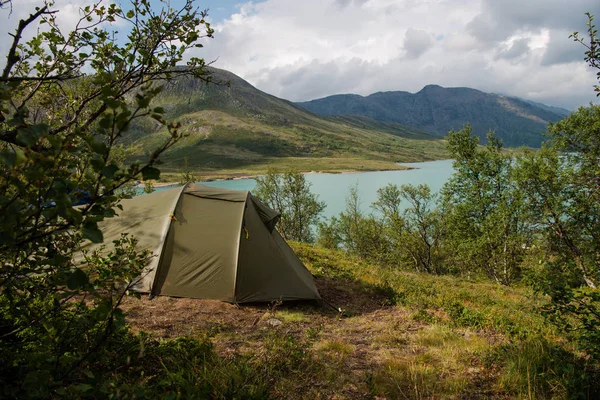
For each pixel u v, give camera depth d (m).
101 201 1.84
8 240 1.64
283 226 47.03
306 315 8.15
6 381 2.70
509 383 5.23
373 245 37.97
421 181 148.75
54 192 1.71
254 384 4.52
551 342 6.55
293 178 47.00
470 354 6.40
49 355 2.48
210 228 8.70
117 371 3.82
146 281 7.96
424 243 35.53
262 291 8.45
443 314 9.20
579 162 21.02
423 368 5.65
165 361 4.64
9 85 1.71
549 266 5.06
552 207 20.02
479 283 19.05
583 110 21.48
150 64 2.88
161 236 8.38
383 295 10.69
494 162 28.39
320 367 5.47
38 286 2.48
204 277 8.23
